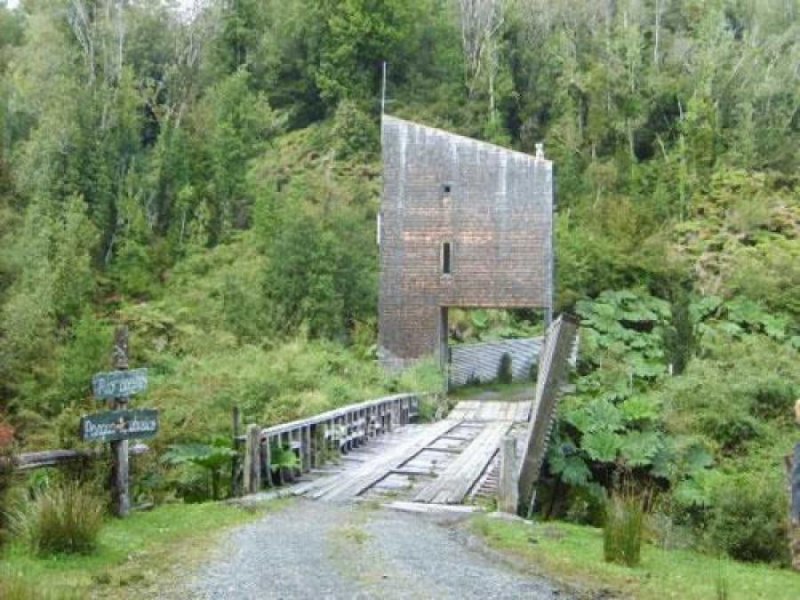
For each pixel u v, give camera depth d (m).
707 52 50.75
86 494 8.47
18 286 23.75
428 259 27.16
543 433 12.83
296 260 28.75
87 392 18.69
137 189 38.50
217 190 39.53
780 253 36.75
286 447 13.05
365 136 44.66
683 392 20.42
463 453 15.88
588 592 7.31
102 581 6.91
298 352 23.73
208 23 48.97
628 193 44.72
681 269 37.06
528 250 26.62
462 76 50.94
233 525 9.67
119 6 45.03
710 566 9.66
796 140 48.19
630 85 49.06
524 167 26.72
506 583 7.40
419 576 7.51
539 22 53.25
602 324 33.31
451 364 29.16
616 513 9.27
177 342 27.12
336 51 48.62
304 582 7.14
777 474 14.31
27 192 31.14
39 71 40.06
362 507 11.28
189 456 11.35
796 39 54.94
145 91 44.41
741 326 33.38
